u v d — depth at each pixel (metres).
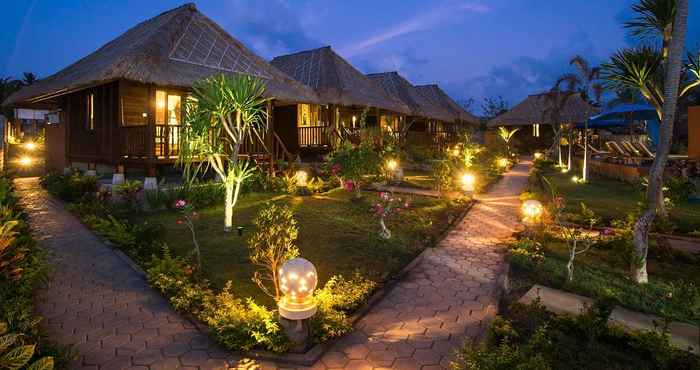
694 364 3.68
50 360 2.98
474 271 6.51
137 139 11.77
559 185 16.06
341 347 4.26
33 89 14.55
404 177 17.56
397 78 30.97
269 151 14.40
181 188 10.56
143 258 6.88
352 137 18.58
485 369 3.31
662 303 5.07
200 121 7.77
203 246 7.27
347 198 12.01
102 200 10.34
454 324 4.74
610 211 10.56
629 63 6.38
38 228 8.58
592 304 4.86
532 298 5.27
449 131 37.12
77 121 15.41
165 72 11.65
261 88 8.59
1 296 4.15
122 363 3.90
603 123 28.30
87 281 5.89
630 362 3.88
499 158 23.69
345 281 5.83
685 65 6.83
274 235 5.37
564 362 3.83
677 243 7.74
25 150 26.02
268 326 4.11
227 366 3.90
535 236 7.98
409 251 7.44
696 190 11.90
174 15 14.74
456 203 11.95
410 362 3.97
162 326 4.65
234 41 15.75
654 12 6.23
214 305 4.93
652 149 22.94
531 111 37.78
